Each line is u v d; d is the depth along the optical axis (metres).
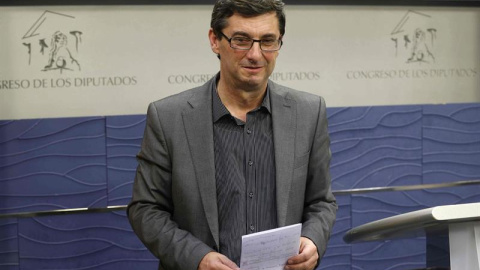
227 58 1.80
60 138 3.62
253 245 1.55
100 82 3.76
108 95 3.77
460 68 4.34
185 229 1.89
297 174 1.91
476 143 4.26
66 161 3.63
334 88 4.13
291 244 1.64
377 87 4.21
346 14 4.10
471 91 4.34
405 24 4.21
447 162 4.21
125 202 3.73
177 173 1.87
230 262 1.68
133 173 3.72
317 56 4.09
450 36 4.30
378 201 4.10
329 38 4.09
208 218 1.82
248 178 1.88
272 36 1.76
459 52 4.33
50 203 3.63
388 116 4.08
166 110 1.94
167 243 1.80
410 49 4.24
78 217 3.67
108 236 3.72
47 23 3.65
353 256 4.08
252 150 1.90
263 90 1.92
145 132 1.97
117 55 3.76
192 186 1.86
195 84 3.89
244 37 1.75
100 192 3.69
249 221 1.86
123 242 3.74
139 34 3.78
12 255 3.61
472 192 4.27
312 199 2.03
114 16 3.73
